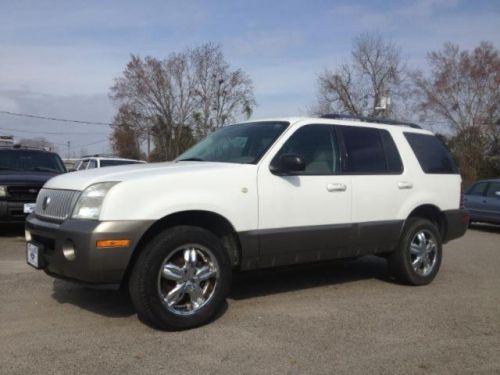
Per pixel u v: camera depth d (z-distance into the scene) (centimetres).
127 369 387
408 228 656
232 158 555
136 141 5809
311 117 599
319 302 576
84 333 459
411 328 493
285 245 540
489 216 1409
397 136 670
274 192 533
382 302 582
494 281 709
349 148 611
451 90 4497
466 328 498
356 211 600
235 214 506
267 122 595
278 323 497
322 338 459
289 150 555
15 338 445
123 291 589
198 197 481
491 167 4291
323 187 570
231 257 524
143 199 456
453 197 713
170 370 387
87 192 458
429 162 695
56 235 461
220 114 5562
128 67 5534
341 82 5031
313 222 562
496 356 429
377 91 4897
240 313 527
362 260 832
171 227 478
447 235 709
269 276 703
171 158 5575
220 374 382
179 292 468
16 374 375
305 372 389
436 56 4556
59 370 383
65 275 465
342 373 389
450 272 771
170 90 5541
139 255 459
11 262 750
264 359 410
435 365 408
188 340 447
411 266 655
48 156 1188
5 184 941
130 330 469
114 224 441
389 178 635
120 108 5659
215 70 5509
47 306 536
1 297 566
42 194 516
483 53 4400
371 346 443
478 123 4372
